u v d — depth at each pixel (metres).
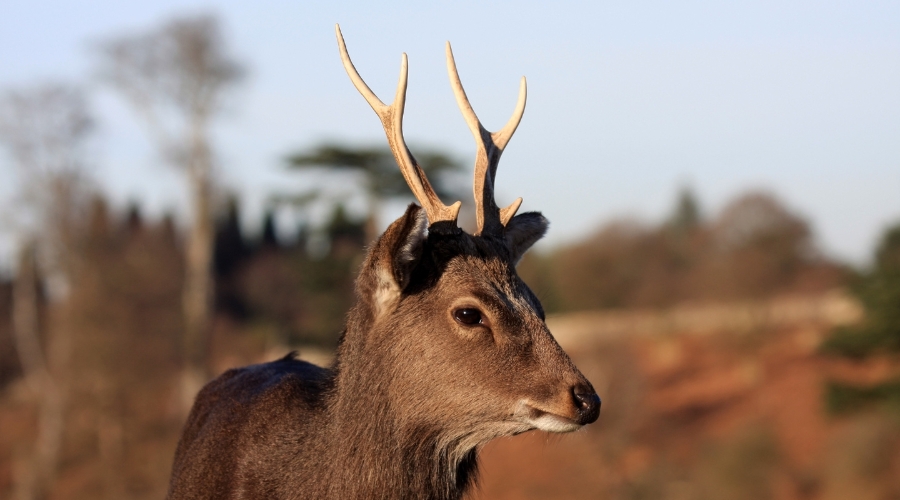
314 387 10.38
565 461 50.06
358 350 9.34
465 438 9.22
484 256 9.35
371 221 67.56
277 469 9.58
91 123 72.06
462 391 8.99
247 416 10.25
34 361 81.31
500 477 49.16
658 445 54.84
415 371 9.08
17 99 69.94
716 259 85.94
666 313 81.00
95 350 60.44
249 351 81.81
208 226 74.00
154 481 55.16
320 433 9.52
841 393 50.91
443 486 9.24
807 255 84.19
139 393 60.56
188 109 72.81
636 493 47.03
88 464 59.16
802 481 43.75
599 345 63.38
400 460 9.10
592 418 8.84
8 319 88.31
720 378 65.31
